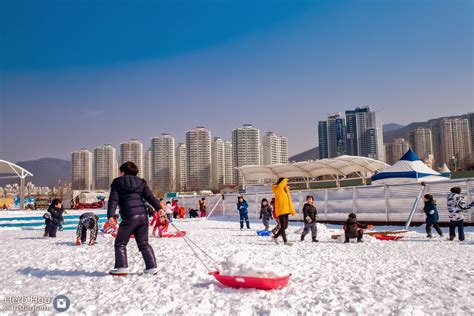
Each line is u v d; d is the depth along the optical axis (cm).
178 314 427
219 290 538
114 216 649
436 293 514
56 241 1395
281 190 1194
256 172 5034
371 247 1102
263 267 551
